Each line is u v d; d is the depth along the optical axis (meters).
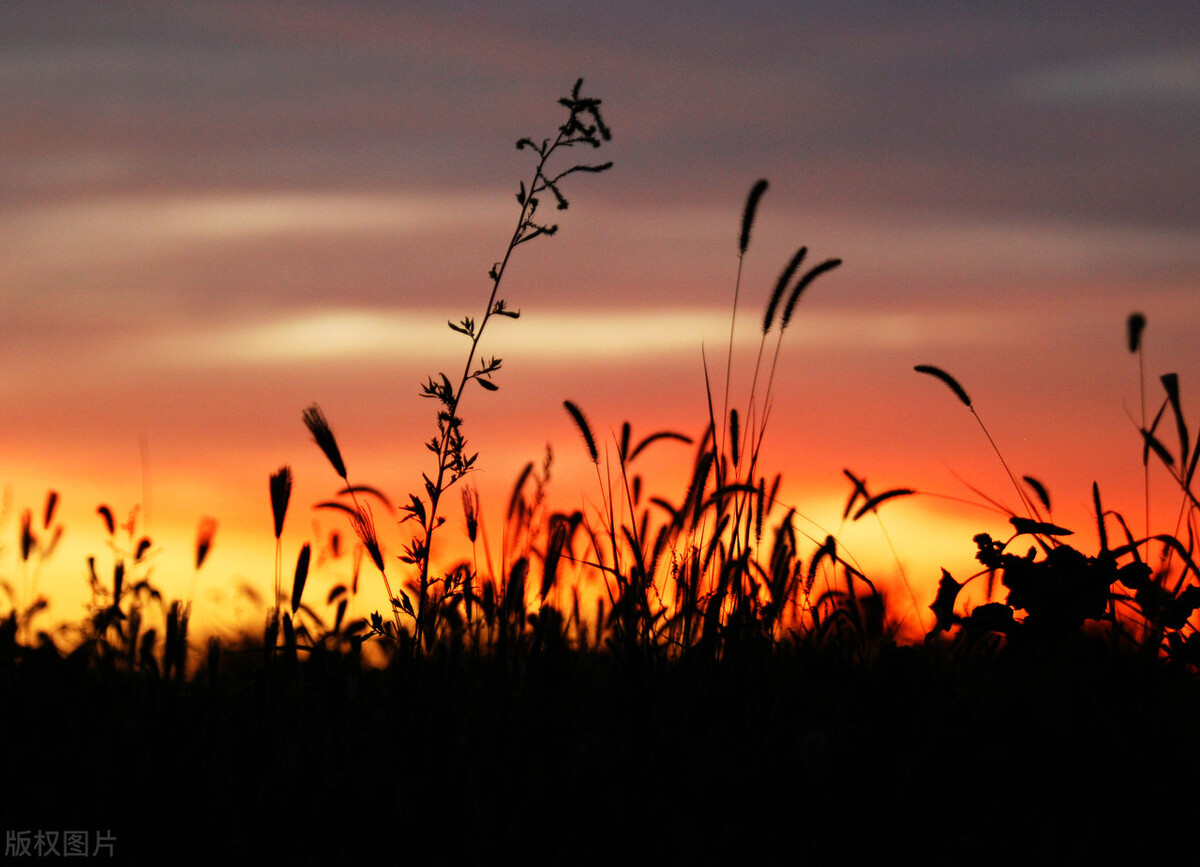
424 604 3.28
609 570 3.33
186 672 3.31
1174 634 3.17
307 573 3.15
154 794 2.91
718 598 3.29
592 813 2.79
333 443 3.27
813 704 3.09
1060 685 2.98
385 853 2.77
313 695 3.34
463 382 3.51
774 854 2.70
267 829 2.82
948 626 3.32
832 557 3.39
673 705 3.11
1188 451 3.32
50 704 3.22
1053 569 3.31
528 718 3.12
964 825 2.73
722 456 3.49
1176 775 2.76
